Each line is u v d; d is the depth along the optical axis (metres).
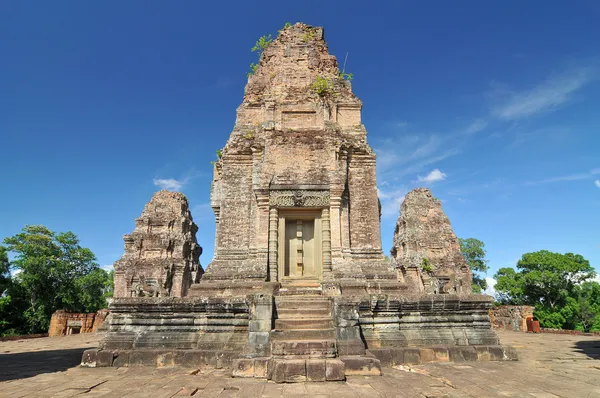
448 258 33.03
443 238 33.97
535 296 54.00
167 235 33.38
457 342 14.35
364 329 14.12
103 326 32.06
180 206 34.88
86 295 50.81
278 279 18.36
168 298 14.23
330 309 14.04
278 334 12.34
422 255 33.12
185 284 33.06
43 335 32.06
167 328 14.03
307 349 11.45
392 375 11.08
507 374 11.27
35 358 15.96
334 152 19.33
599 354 15.88
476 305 14.82
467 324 14.79
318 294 17.25
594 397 8.68
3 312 43.78
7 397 8.93
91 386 9.98
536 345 19.78
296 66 22.20
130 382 10.46
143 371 12.09
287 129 20.00
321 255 18.66
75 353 17.88
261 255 18.02
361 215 19.45
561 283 51.53
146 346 13.71
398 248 35.91
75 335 31.53
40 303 46.22
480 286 61.16
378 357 13.02
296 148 19.45
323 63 22.62
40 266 45.47
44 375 11.62
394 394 8.85
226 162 20.38
